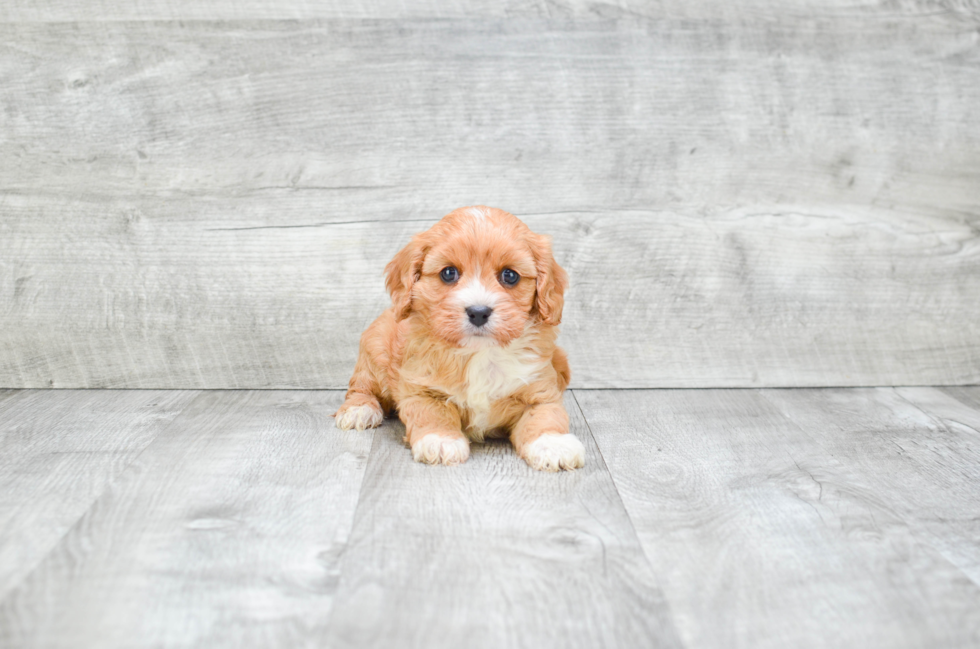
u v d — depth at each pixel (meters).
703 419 0.77
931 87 0.88
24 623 0.42
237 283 0.86
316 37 0.84
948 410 0.81
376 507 0.55
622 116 0.87
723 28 0.86
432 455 0.63
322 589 0.45
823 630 0.43
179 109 0.84
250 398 0.83
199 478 0.60
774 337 0.89
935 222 0.90
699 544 0.51
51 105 0.83
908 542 0.52
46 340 0.86
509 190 0.87
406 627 0.42
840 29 0.87
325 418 0.76
